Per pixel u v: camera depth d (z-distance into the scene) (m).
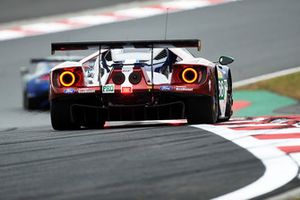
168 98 28.53
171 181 17.62
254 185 17.19
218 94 30.06
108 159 20.59
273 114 38.81
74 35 75.12
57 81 28.78
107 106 28.38
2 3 88.25
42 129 31.16
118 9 84.88
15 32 78.00
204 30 73.44
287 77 53.03
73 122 29.34
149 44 28.02
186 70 28.23
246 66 59.44
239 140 23.66
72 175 18.64
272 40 68.31
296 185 17.20
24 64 67.50
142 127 28.27
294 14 78.25
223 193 16.42
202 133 25.34
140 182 17.59
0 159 21.36
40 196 16.52
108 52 29.89
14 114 47.88
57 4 87.56
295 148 22.09
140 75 28.02
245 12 80.31
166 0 87.69
